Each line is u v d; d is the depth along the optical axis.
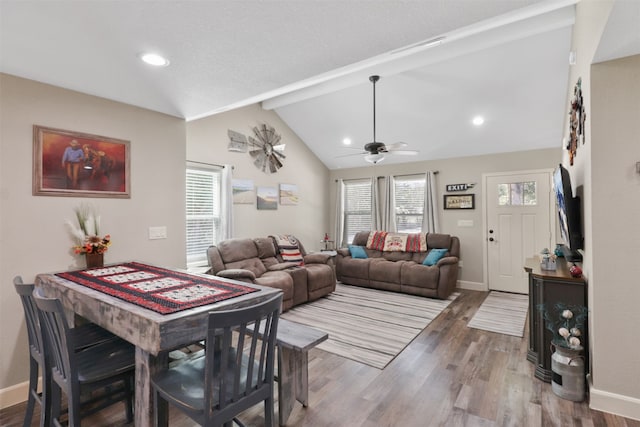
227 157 4.80
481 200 5.39
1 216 2.19
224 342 1.34
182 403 1.38
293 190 6.00
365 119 5.20
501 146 5.11
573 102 2.82
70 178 2.50
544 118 4.35
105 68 2.13
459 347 3.08
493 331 3.50
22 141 2.27
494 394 2.27
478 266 5.40
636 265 1.97
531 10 2.36
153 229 3.02
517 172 5.11
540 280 2.47
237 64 2.10
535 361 2.71
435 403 2.17
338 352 2.97
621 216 2.00
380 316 4.00
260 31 1.70
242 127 5.04
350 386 2.39
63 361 1.56
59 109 2.44
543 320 2.45
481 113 4.51
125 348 1.88
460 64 3.78
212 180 4.66
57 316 1.51
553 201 4.86
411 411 2.09
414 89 4.36
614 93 2.01
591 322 2.15
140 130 2.93
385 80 4.29
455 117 4.69
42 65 2.08
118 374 1.67
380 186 6.37
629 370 1.99
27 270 2.29
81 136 2.55
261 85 2.46
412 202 6.08
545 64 3.53
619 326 2.01
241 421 2.02
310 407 2.13
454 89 4.19
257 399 1.51
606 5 1.56
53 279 2.10
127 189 2.83
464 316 4.01
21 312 2.27
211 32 1.70
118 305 1.55
